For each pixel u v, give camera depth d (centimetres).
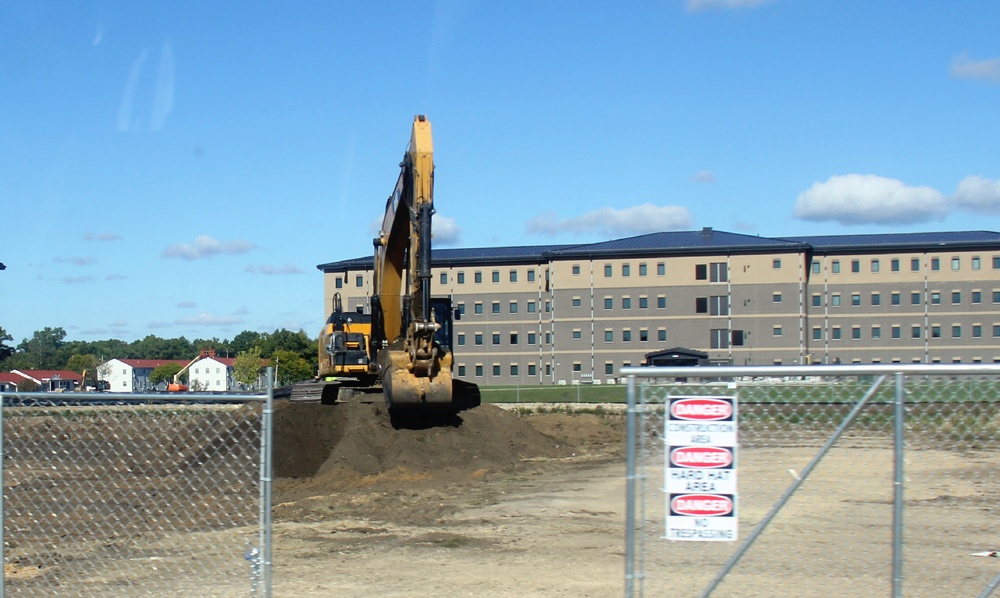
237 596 930
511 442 2384
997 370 610
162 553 1137
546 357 8156
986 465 692
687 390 654
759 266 7700
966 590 905
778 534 934
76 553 1134
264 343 11600
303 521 1461
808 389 680
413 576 1077
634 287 7938
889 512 991
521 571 1101
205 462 1227
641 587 675
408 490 1834
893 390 639
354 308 8206
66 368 16562
